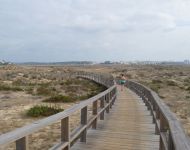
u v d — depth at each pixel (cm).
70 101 2180
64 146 580
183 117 1678
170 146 416
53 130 1167
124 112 1415
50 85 3912
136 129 997
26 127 401
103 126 1030
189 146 300
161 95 2994
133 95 2442
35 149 924
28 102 2139
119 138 860
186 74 9519
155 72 10512
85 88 3594
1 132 1165
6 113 1603
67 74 7088
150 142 822
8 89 3072
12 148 922
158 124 853
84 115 783
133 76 7656
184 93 3222
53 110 1562
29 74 7019
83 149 734
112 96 1714
